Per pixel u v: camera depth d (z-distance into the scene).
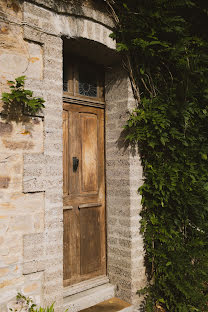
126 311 3.01
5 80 2.34
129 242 3.15
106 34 3.00
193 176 3.19
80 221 3.21
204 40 3.48
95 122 3.43
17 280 2.33
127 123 3.22
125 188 3.21
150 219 3.21
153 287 3.16
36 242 2.43
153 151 3.23
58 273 2.55
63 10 2.67
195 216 3.25
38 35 2.53
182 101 3.24
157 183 3.17
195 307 3.03
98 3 2.95
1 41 2.34
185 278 3.11
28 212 2.42
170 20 3.10
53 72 2.62
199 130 3.38
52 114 2.59
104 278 3.34
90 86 3.39
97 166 3.41
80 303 2.95
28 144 2.45
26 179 2.40
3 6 2.35
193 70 3.20
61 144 2.64
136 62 3.25
